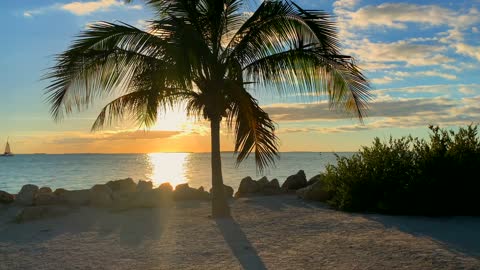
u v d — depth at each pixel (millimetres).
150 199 12328
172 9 9531
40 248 7500
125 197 12914
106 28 9203
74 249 7375
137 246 7527
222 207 10453
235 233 8438
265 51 10086
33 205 12336
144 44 8828
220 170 10508
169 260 6551
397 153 11344
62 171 77000
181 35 8289
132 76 9258
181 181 47781
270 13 9406
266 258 6508
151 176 59375
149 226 9359
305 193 13273
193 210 11562
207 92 9984
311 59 9484
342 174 11742
